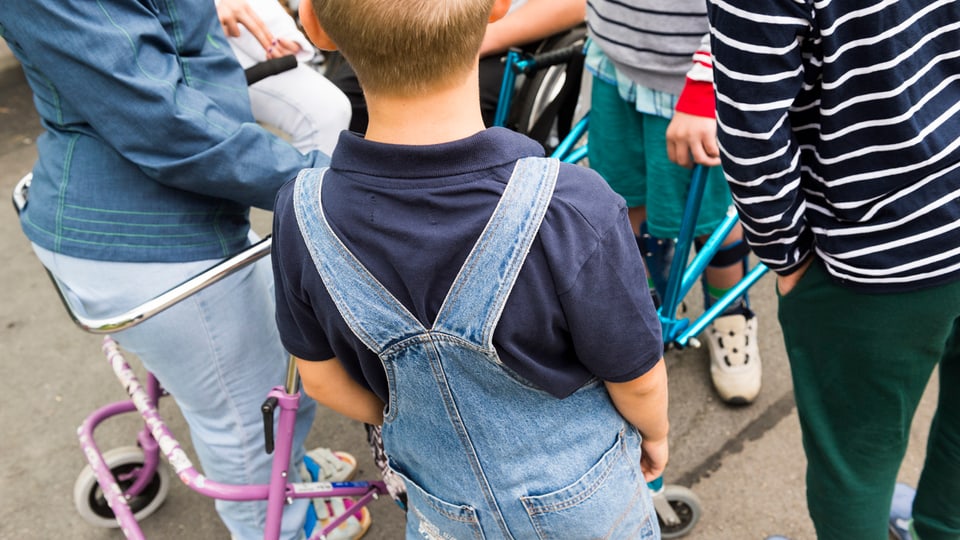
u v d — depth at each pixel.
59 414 2.71
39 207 1.52
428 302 1.01
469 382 1.08
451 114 0.97
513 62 2.16
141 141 1.39
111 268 1.51
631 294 1.02
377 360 1.13
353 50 0.94
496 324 1.00
